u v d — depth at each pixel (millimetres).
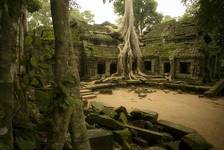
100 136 4859
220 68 17984
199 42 19578
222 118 9383
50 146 3529
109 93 16250
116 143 5906
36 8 12867
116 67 23672
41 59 6023
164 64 22688
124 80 20875
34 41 6344
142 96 15109
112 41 24172
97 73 21391
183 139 5883
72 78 3641
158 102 13117
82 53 20891
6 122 3186
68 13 3672
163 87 18906
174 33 23375
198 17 12961
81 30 21469
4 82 3213
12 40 3373
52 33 7691
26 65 5875
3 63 3227
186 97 14914
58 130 3488
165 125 7191
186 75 19906
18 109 4621
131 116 8484
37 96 5297
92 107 8984
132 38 23781
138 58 23484
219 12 11336
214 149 5961
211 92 14766
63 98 3516
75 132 3605
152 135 6352
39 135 4492
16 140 3605
